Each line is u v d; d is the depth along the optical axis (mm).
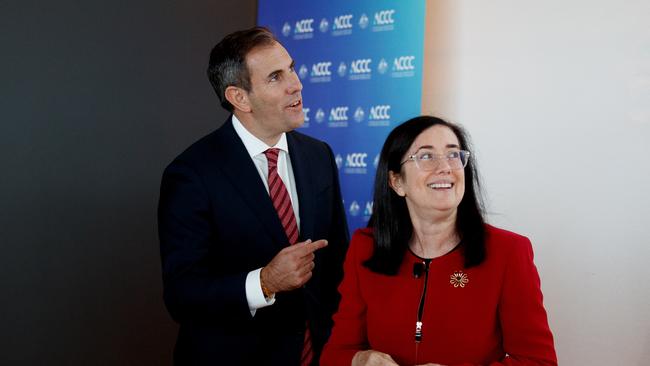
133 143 3189
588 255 2863
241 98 2035
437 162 1511
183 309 1880
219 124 3592
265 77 1987
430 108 3285
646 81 2734
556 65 2939
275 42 2061
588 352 2865
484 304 1481
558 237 2934
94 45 3025
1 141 2730
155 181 3291
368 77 3266
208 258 2000
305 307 2076
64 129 2930
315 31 3418
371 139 3256
